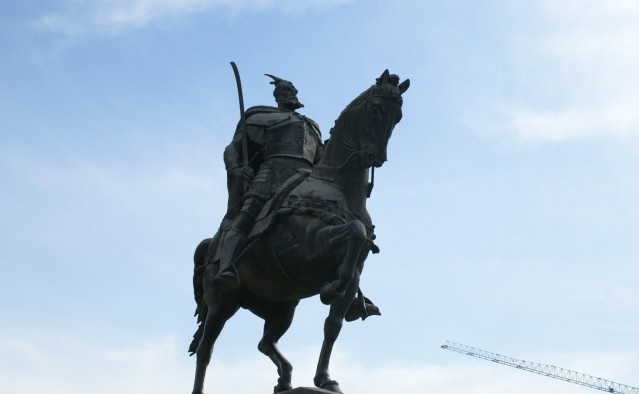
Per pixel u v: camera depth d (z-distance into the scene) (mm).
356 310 8938
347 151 8859
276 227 8891
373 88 8781
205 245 10023
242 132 9672
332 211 8656
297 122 9750
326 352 8531
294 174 9320
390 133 8734
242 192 9367
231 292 9516
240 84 9891
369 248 8812
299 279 8906
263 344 9750
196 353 9703
